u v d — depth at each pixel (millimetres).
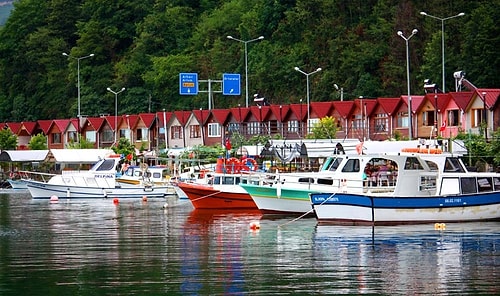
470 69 137125
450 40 144375
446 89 138500
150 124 159750
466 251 52875
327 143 95500
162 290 42906
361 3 168875
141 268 48719
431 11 152875
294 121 137625
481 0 148500
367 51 158125
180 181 90250
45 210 90062
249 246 56531
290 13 176250
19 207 95188
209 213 80625
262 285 43656
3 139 170875
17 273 47719
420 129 121688
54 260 52031
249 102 175000
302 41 174250
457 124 117188
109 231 67188
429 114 121188
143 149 150125
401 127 124062
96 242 60219
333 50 163250
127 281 45125
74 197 109125
